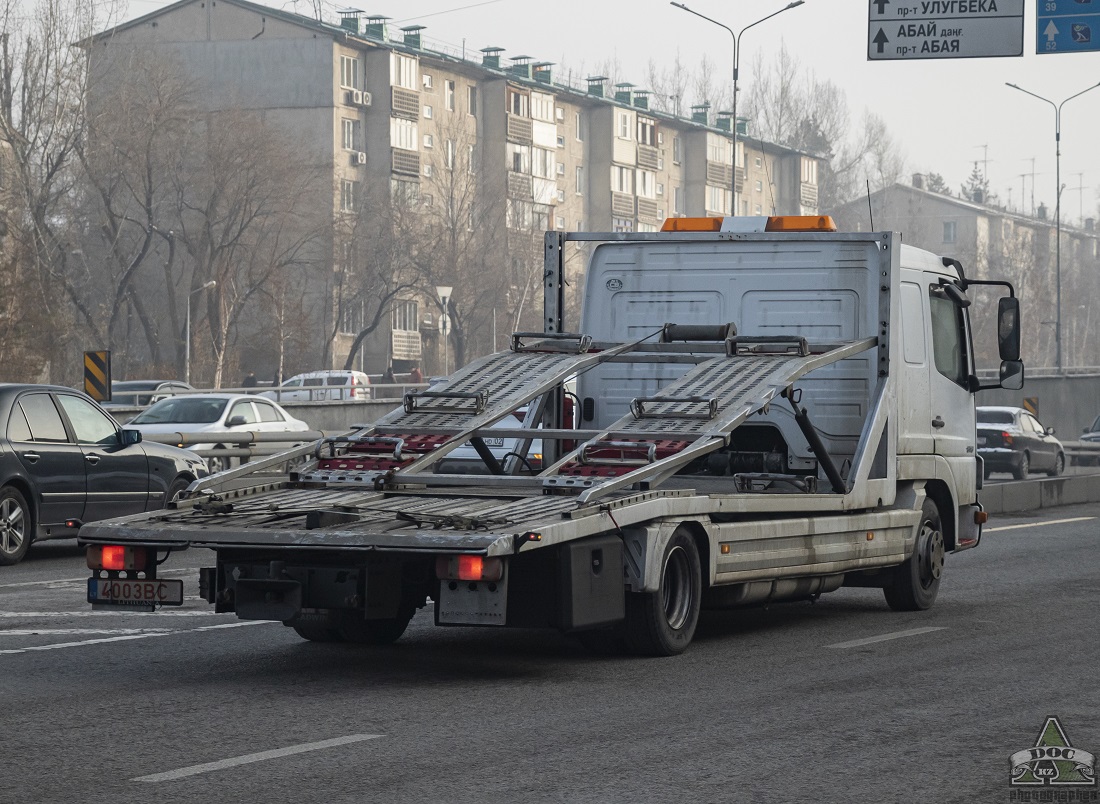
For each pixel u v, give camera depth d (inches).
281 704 471.2
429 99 5954.7
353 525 502.9
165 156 4510.3
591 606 513.3
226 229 4601.4
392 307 5211.6
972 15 1264.8
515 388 607.8
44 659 561.6
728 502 584.4
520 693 491.8
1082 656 576.7
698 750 406.6
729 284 715.4
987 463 2256.4
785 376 599.2
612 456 556.4
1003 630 653.3
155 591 521.0
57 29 3937.0
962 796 360.8
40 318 3440.0
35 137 3907.5
